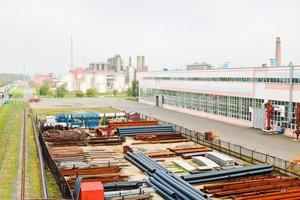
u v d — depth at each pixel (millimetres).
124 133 37875
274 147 31016
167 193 19094
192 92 58500
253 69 42875
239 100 45844
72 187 19953
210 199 17531
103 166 24438
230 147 30719
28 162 26562
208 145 32719
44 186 19750
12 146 32938
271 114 39406
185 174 23188
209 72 52812
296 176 22453
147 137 35844
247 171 22828
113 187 19812
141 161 25109
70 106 75125
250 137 36188
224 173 22188
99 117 45188
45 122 43125
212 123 47219
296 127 35688
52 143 33062
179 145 32875
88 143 33656
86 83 170500
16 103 85438
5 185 20875
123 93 136875
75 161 26172
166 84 69312
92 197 16406
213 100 52156
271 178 21406
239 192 19047
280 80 38438
